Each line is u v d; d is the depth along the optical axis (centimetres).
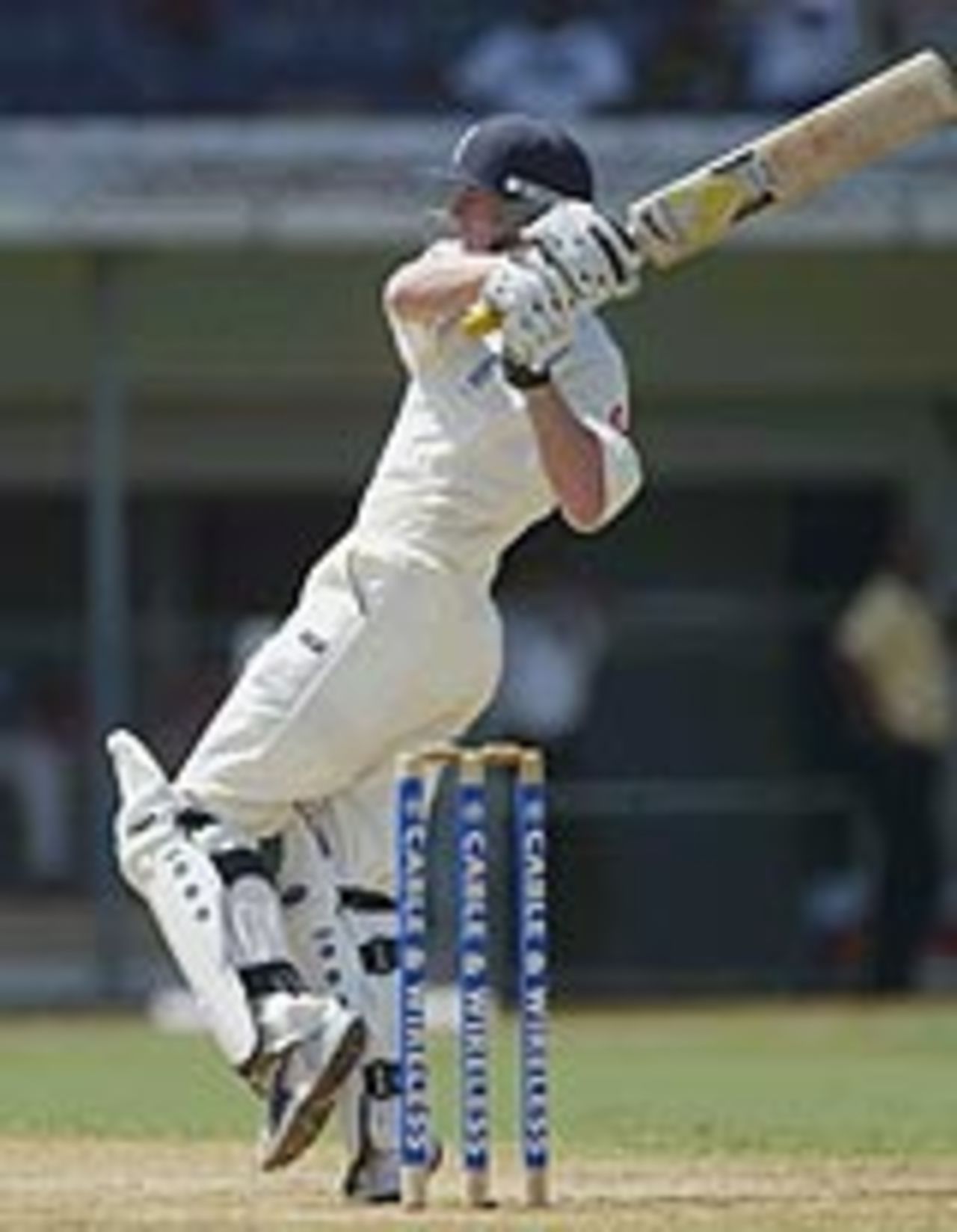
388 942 3347
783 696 8275
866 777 7944
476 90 8588
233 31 8612
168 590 8838
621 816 8100
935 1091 5309
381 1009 3334
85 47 8562
